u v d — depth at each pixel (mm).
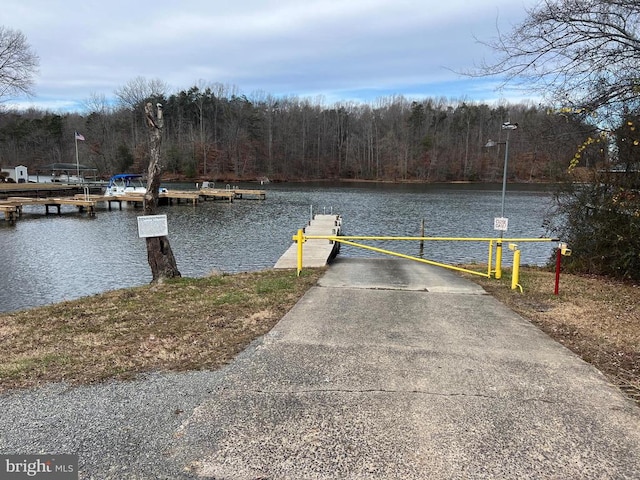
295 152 84125
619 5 5438
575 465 2500
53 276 12781
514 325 5270
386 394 3328
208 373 3684
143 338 4578
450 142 80750
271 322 5199
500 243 8539
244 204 37656
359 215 29672
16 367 3770
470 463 2492
